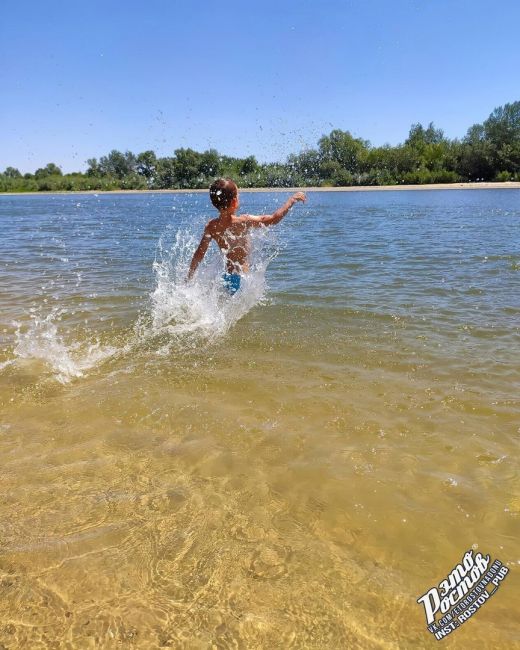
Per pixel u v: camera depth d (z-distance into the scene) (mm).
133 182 55344
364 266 7617
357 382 3453
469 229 12750
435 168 51469
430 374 3539
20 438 2824
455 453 2598
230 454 2652
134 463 2582
